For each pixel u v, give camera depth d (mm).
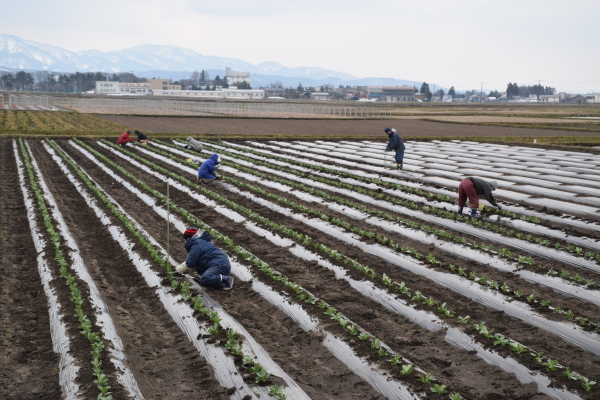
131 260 13672
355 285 11812
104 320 9906
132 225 16359
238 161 31062
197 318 10086
